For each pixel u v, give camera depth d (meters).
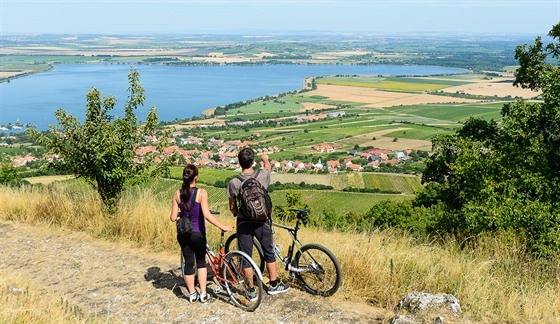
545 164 14.93
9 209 10.74
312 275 6.43
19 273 7.00
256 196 5.87
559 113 15.33
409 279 6.51
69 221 9.91
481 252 8.64
